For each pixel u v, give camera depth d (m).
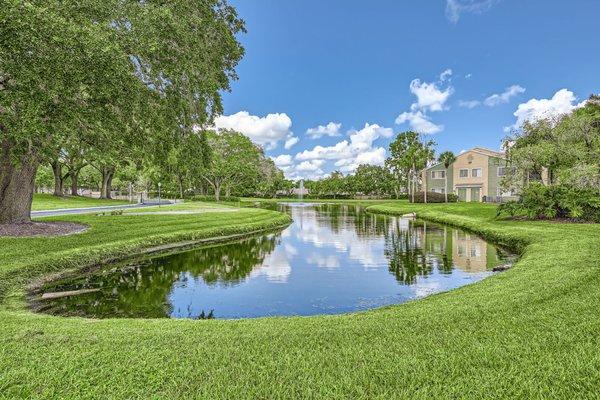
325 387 3.17
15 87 8.44
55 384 3.25
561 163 23.05
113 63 8.80
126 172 47.56
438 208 36.06
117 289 9.53
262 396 3.04
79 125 11.12
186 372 3.48
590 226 16.20
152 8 10.18
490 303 5.73
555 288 6.29
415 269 11.80
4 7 7.23
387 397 3.00
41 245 11.71
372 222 28.56
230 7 15.36
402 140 70.00
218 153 51.84
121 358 3.83
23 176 15.09
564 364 3.42
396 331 4.64
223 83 15.41
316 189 94.56
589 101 33.66
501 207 22.39
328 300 8.65
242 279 10.69
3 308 7.53
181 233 16.92
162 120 12.62
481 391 3.03
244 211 30.56
